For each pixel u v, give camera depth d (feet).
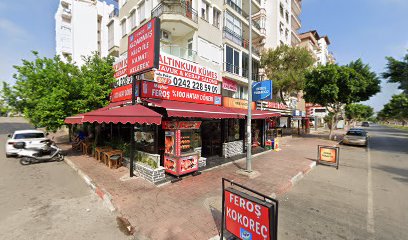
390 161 33.68
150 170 20.48
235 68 51.67
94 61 35.37
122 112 20.15
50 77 30.37
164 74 27.25
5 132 92.99
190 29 41.45
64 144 50.03
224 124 33.88
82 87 31.40
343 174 25.64
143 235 11.68
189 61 31.37
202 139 34.65
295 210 15.48
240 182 21.04
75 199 17.13
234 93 52.11
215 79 37.17
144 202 15.78
